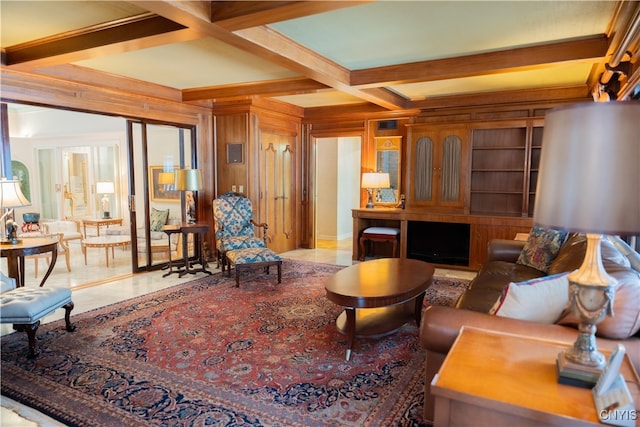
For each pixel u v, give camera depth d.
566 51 3.39
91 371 2.62
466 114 5.78
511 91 5.38
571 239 3.19
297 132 7.02
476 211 5.79
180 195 5.83
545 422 1.17
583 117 1.17
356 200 9.10
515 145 5.53
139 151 5.24
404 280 3.16
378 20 2.89
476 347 1.56
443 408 1.32
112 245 5.86
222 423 2.07
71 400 2.28
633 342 1.56
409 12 2.75
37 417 2.12
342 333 2.96
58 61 3.50
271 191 6.44
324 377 2.54
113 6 2.69
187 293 4.35
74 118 7.32
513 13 2.77
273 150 6.42
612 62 3.23
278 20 2.53
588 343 1.31
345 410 2.19
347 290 2.87
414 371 2.62
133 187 5.19
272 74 4.54
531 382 1.31
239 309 3.82
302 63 3.52
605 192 1.13
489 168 5.73
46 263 5.98
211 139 6.11
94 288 4.57
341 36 3.23
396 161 6.37
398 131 6.32
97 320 3.52
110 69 4.36
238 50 3.65
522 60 3.56
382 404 2.24
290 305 3.93
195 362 2.74
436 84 5.03
